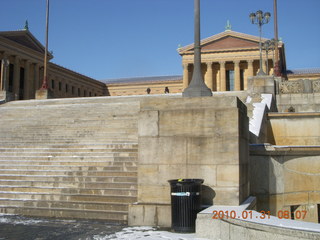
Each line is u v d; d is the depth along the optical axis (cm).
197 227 729
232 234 667
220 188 857
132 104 2058
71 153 1355
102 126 1689
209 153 871
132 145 1346
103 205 995
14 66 6469
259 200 1105
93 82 9181
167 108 911
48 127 1778
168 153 892
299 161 1170
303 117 1848
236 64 7625
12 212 1038
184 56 7800
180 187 782
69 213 988
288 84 2342
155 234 769
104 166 1193
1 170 1262
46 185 1138
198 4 977
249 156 1088
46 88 3269
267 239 591
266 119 1848
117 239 732
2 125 1938
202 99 895
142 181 901
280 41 7138
